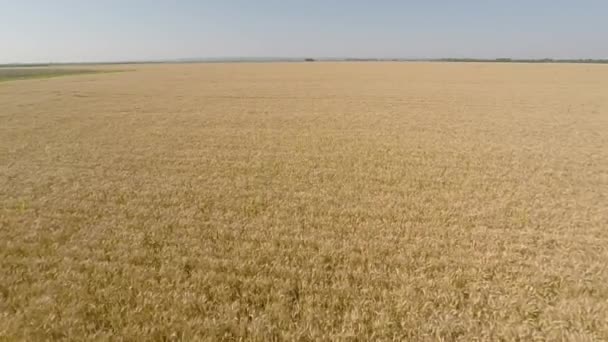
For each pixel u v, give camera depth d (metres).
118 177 7.79
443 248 4.57
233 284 3.79
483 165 8.82
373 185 7.28
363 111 18.48
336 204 6.21
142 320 3.21
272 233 4.95
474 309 3.41
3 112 17.73
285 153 10.09
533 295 3.62
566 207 6.09
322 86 33.44
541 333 3.09
